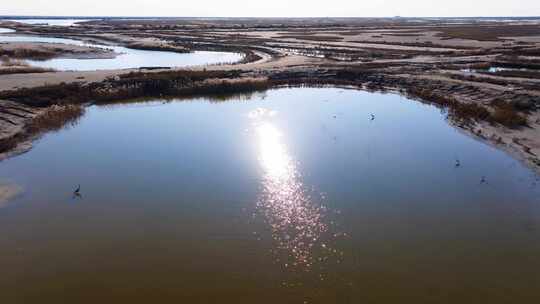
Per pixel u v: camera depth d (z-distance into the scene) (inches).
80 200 635.5
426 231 553.9
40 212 599.5
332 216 590.9
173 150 839.7
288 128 987.3
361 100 1288.1
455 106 1136.2
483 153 828.6
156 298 438.9
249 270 478.9
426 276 467.5
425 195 652.7
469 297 437.1
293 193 657.6
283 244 526.3
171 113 1131.3
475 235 545.0
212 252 511.5
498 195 653.9
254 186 681.6
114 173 730.2
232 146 863.1
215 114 1119.0
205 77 1501.0
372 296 438.9
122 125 1012.5
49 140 898.7
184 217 589.3
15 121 973.2
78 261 494.6
